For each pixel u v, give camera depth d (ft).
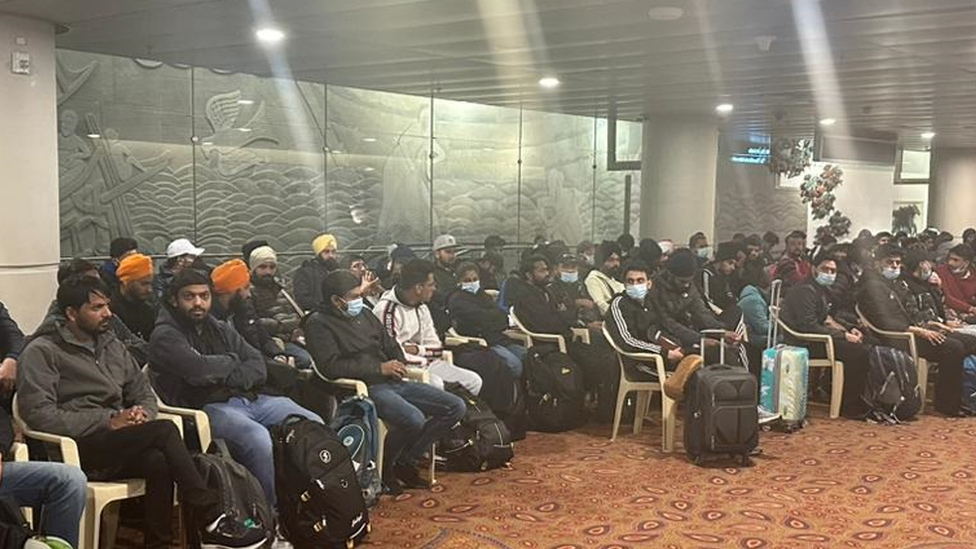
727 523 13.14
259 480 12.00
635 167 39.86
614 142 41.16
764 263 27.45
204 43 21.93
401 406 14.11
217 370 12.57
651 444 17.81
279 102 31.30
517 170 38.19
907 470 16.05
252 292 18.70
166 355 12.41
